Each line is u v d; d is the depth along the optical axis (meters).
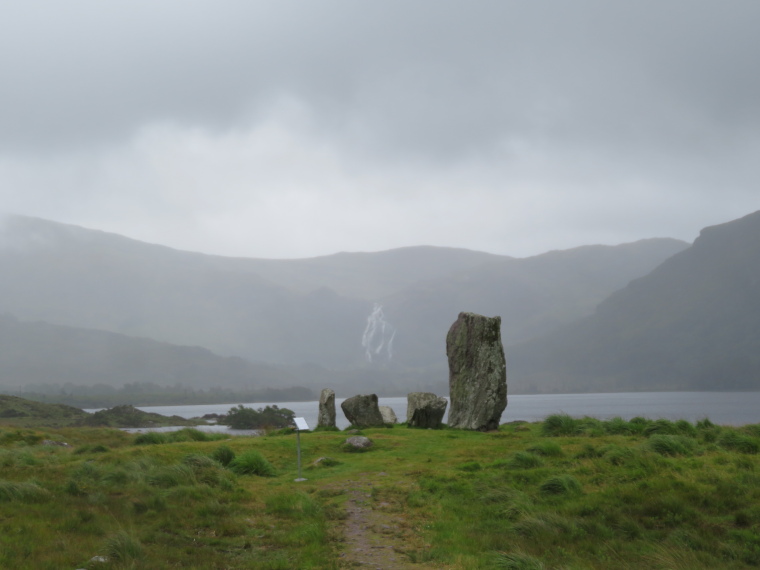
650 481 16.23
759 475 16.28
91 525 13.23
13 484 15.28
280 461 21.92
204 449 22.92
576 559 12.35
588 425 26.92
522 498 15.84
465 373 30.48
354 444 23.67
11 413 75.50
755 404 173.88
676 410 131.75
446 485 17.61
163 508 15.23
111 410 94.12
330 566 11.58
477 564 11.64
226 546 12.91
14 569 10.29
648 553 12.66
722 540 13.20
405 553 12.46
